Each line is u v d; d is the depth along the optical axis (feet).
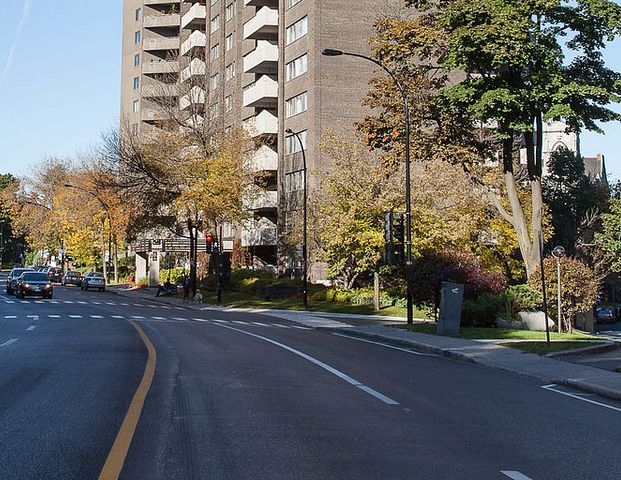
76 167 271.90
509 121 93.25
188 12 256.32
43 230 284.20
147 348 59.52
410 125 104.06
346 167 137.49
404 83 104.37
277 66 204.54
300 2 186.50
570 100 91.86
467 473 22.52
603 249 154.92
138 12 319.88
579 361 60.49
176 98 188.65
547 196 173.58
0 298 160.45
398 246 96.78
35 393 35.83
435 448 25.99
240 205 172.55
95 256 275.18
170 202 170.19
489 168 138.72
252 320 113.80
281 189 191.42
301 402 35.12
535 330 89.30
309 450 25.02
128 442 25.32
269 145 204.85
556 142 187.42
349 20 181.37
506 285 102.32
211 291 199.21
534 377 50.70
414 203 132.87
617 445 27.86
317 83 178.60
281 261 190.29
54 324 88.12
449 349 65.92
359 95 180.86
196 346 62.59
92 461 22.71
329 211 136.87
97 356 52.90
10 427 27.81
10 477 20.84
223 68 230.68
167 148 166.81
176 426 28.48
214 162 165.68
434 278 96.84
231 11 226.58
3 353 54.65
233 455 23.99
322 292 158.10
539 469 23.43
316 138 177.37
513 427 30.91
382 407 34.55
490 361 58.23
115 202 219.00
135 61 318.86
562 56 90.99
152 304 160.66
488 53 90.17
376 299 138.92
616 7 91.50
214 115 194.18
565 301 93.61
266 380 42.47
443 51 103.71
